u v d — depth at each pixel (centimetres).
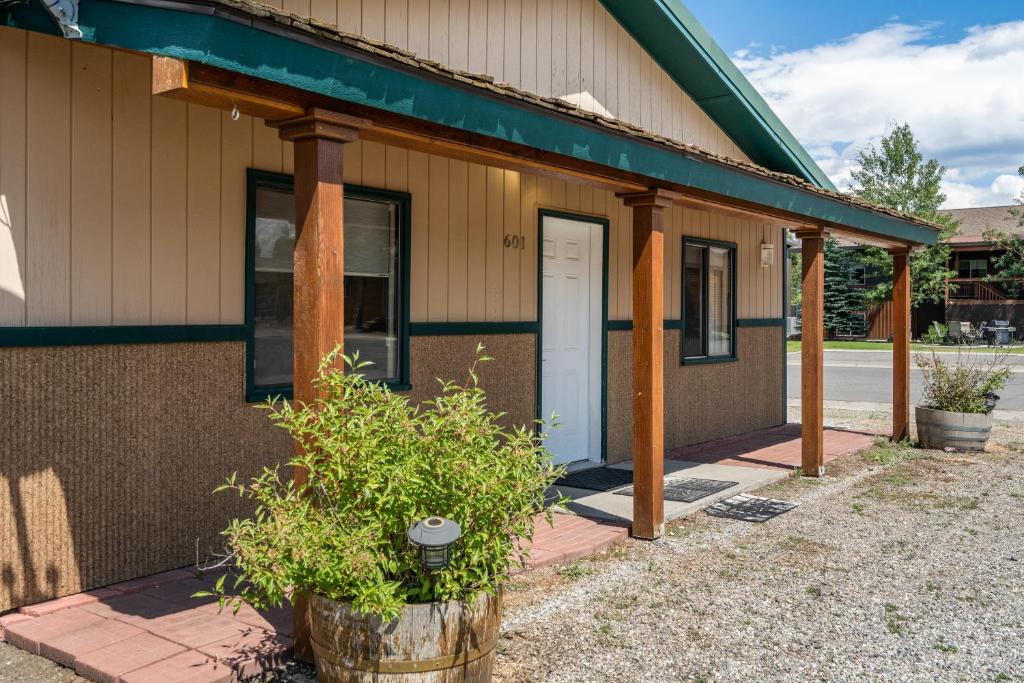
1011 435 1116
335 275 364
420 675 306
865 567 540
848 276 3881
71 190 440
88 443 450
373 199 616
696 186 594
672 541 593
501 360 720
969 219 4272
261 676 361
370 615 305
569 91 759
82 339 443
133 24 306
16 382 421
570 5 760
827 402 1574
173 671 352
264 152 531
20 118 420
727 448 982
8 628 400
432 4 627
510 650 403
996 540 604
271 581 290
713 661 394
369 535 305
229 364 514
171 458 487
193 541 498
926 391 1120
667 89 884
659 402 598
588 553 558
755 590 494
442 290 668
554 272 798
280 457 541
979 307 3553
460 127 408
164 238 482
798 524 646
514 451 352
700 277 1029
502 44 690
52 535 436
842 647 414
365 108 374
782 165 993
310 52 336
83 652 372
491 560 331
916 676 382
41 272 429
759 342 1144
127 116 463
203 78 319
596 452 852
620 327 871
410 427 331
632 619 446
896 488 779
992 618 454
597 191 836
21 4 338
